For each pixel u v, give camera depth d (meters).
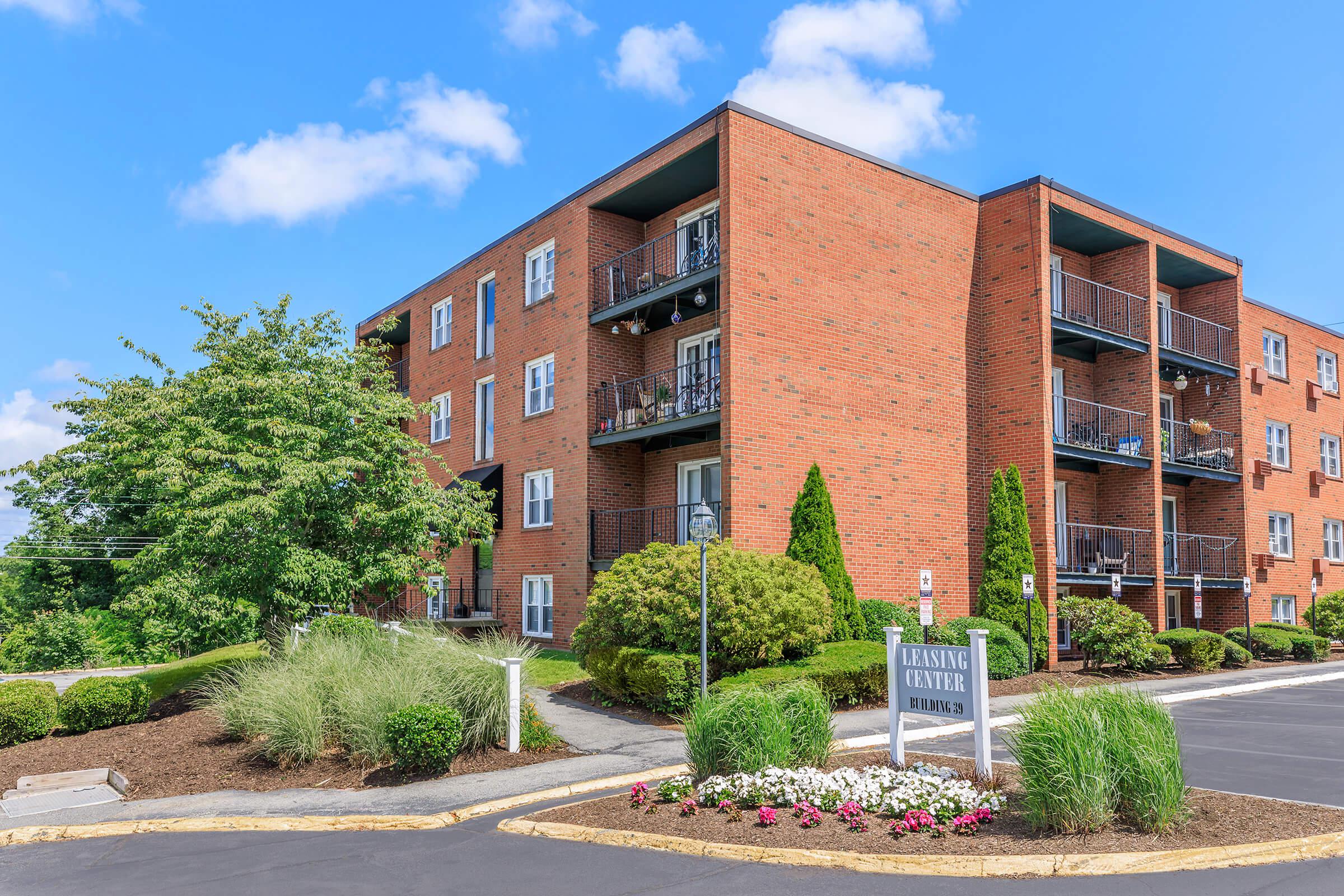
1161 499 23.89
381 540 18.67
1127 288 24.62
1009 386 21.75
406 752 10.41
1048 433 21.06
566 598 21.81
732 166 18.55
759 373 18.47
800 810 8.11
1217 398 27.52
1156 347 24.05
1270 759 10.98
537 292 24.47
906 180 21.36
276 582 16.70
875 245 20.62
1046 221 21.61
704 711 9.62
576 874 6.99
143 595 16.12
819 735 9.70
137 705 14.31
